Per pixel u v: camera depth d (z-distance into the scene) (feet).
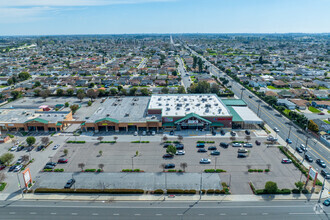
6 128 397.19
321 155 314.14
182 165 273.75
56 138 369.30
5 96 585.63
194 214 213.46
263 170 277.03
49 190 241.96
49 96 618.03
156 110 424.46
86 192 241.76
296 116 431.02
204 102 463.83
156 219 208.03
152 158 307.58
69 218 210.38
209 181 259.19
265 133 383.24
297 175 269.64
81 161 301.43
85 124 390.42
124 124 388.16
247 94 623.36
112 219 208.64
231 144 345.51
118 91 635.66
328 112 481.05
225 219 207.62
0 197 236.63
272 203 226.17
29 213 216.74
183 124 387.96
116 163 296.10
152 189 247.50
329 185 251.39
